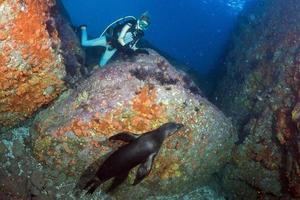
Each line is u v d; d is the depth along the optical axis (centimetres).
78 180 436
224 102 732
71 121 411
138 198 457
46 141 418
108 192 445
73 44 533
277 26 676
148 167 351
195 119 437
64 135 410
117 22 612
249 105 623
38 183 427
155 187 455
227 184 537
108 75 440
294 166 442
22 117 434
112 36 594
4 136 442
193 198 502
